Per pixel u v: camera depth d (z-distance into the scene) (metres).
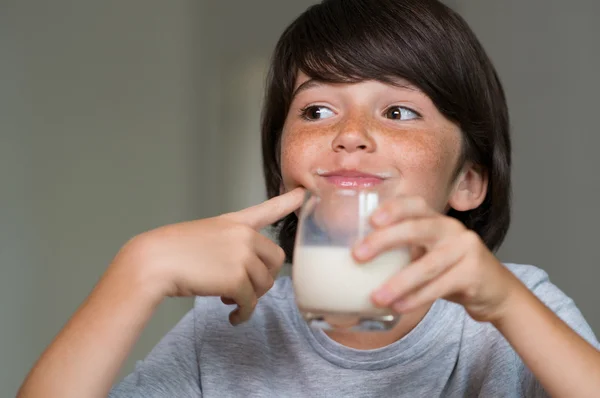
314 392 1.12
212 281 0.87
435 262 0.79
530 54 2.75
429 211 0.82
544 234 2.69
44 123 3.14
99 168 3.13
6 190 3.10
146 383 1.12
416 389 1.11
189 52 3.19
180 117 3.17
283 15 3.15
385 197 0.85
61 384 0.85
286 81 1.22
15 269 3.07
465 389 1.11
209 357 1.18
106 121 3.15
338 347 1.14
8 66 3.14
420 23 1.14
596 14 2.67
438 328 1.14
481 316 0.84
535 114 2.72
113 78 3.17
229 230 0.89
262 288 0.91
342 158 1.05
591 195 2.63
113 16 3.19
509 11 2.78
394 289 0.79
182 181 3.15
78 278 3.09
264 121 1.39
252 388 1.14
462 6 2.84
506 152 1.33
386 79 1.09
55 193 3.11
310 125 1.11
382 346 1.16
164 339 1.25
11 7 3.16
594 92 2.65
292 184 1.12
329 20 1.16
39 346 3.05
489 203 1.31
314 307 0.85
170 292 0.88
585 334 1.09
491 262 0.82
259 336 1.21
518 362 1.10
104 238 3.11
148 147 3.15
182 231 0.89
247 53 3.16
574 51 2.69
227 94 3.16
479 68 1.22
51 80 3.15
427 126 1.11
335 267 0.83
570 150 2.67
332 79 1.10
